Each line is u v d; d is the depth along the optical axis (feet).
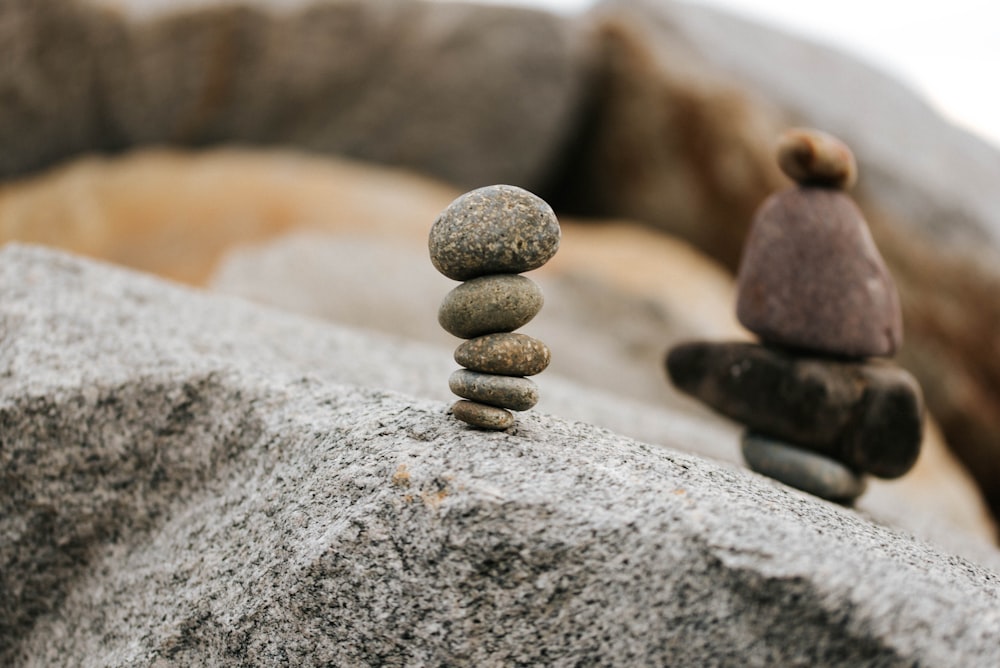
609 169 6.81
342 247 4.82
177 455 1.94
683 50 6.54
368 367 2.40
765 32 7.22
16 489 1.94
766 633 1.57
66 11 5.67
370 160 6.55
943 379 5.45
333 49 6.21
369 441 1.78
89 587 1.94
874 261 2.23
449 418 1.81
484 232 1.74
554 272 5.34
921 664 1.52
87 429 1.94
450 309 1.77
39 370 1.96
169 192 5.32
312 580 1.69
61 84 5.88
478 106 6.52
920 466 4.10
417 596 1.66
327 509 1.73
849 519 1.88
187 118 6.15
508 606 1.64
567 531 1.63
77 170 5.88
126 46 5.85
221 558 1.81
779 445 2.20
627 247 5.94
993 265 5.45
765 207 2.28
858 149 5.95
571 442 1.80
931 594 1.57
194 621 1.78
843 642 1.54
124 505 1.95
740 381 2.21
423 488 1.68
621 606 1.62
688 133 6.37
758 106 6.14
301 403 1.91
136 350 2.04
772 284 2.21
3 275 2.23
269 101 6.25
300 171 5.74
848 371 2.17
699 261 6.03
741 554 1.58
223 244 4.81
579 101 6.74
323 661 1.69
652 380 4.45
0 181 6.14
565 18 6.64
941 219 5.64
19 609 1.96
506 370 1.76
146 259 4.75
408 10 6.35
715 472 1.85
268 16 5.99
